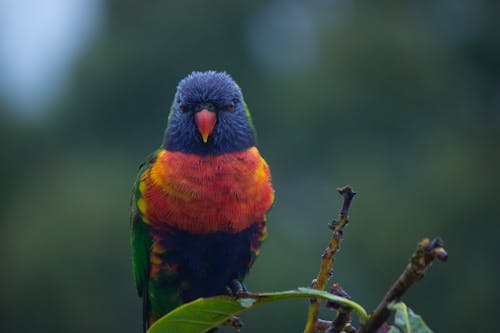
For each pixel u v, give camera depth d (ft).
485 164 61.26
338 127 63.87
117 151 66.49
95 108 68.59
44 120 69.41
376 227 52.01
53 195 58.75
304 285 50.34
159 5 71.20
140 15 71.87
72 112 68.80
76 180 59.41
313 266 51.60
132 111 69.15
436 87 67.67
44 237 54.19
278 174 62.08
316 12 73.26
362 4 71.77
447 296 52.42
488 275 53.93
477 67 73.51
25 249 54.49
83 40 73.46
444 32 74.90
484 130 67.97
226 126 16.71
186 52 69.05
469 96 70.64
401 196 55.16
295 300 47.85
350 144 63.31
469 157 60.75
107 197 56.24
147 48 68.80
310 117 63.41
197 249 16.12
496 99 71.97
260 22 71.82
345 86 64.90
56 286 53.06
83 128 68.74
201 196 15.75
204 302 9.46
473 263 54.60
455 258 54.34
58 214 55.31
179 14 69.46
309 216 58.08
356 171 57.67
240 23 70.44
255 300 9.40
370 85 65.51
